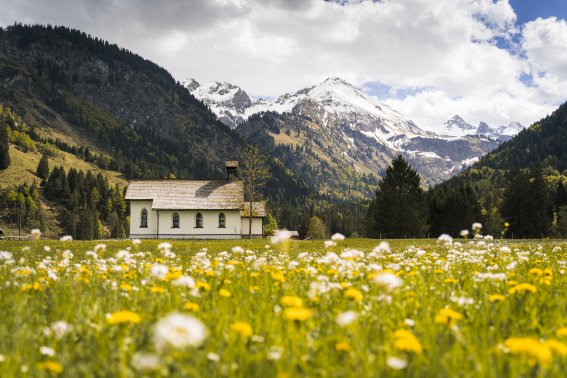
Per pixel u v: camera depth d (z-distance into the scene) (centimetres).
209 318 507
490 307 578
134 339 426
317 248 3198
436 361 375
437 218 10031
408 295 638
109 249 3497
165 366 346
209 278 808
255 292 684
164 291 626
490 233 10662
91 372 354
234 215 7762
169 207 7600
